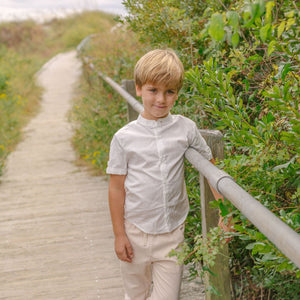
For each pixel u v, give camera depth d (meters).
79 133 6.47
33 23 22.95
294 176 1.58
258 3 0.89
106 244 3.28
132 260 1.85
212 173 1.48
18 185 4.91
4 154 6.20
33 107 9.83
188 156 1.72
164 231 1.78
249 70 1.97
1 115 8.31
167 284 1.82
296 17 1.22
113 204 1.80
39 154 6.21
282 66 1.52
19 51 20.73
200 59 2.71
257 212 1.15
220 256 1.91
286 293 1.95
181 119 1.80
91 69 8.20
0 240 3.47
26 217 3.94
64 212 4.00
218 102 1.80
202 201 1.87
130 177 1.77
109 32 8.21
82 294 2.62
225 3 2.32
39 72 14.89
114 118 5.14
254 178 1.62
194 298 2.43
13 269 2.98
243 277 2.29
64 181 4.95
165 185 1.73
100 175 5.09
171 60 1.64
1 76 10.95
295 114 1.18
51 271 2.93
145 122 1.74
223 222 1.68
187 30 2.66
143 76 1.64
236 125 1.64
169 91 1.66
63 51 20.03
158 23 2.75
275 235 1.04
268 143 1.50
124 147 1.73
